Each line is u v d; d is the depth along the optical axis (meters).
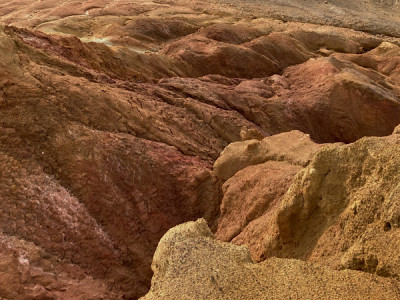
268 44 20.89
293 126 15.05
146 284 7.24
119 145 8.22
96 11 27.53
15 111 7.48
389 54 21.27
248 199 7.01
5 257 5.81
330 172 4.37
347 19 31.55
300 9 32.97
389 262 2.98
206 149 10.38
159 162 8.55
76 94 8.52
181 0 32.31
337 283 3.00
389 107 15.24
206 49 19.11
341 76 16.08
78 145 7.68
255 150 8.48
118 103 9.17
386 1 35.72
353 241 3.62
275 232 4.88
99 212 7.37
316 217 4.44
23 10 30.14
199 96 13.73
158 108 10.62
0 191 6.54
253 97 15.10
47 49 10.67
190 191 8.51
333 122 15.40
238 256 3.61
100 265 6.86
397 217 3.18
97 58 13.87
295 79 18.41
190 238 3.92
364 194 3.68
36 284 5.78
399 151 3.73
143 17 26.27
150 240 7.74
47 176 7.20
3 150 7.04
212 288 3.24
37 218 6.58
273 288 3.11
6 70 7.80
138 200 7.91
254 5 32.81
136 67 15.94
